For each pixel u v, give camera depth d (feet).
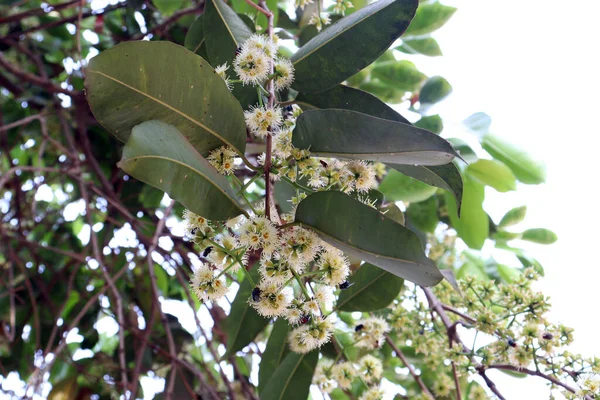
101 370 3.21
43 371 2.29
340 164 1.57
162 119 1.35
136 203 3.50
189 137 1.39
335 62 1.67
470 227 2.60
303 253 1.39
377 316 2.62
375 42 1.66
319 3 2.47
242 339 2.16
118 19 3.56
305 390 2.08
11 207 3.71
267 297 1.43
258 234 1.37
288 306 1.49
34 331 3.38
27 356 3.36
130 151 1.11
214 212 1.29
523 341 2.10
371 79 2.86
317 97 1.77
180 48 1.32
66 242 3.65
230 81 1.57
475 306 2.41
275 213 1.47
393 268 1.33
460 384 2.64
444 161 1.34
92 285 3.63
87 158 3.19
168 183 1.19
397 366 2.86
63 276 3.41
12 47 3.50
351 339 2.69
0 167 3.71
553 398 2.05
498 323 2.23
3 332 3.32
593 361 2.02
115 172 3.52
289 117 1.69
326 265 1.46
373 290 2.15
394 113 1.72
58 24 3.25
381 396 2.19
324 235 1.38
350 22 1.67
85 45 3.52
